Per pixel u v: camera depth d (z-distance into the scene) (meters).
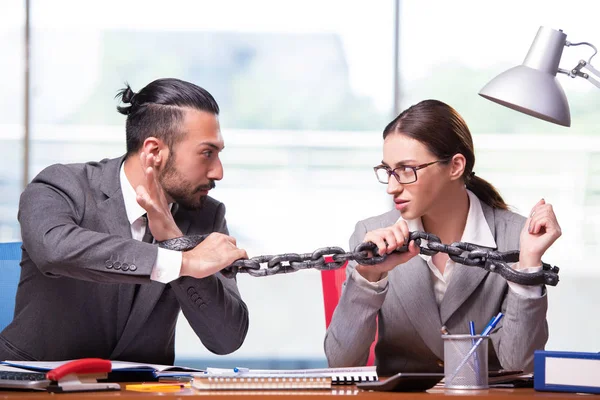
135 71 5.07
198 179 2.22
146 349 2.26
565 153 5.03
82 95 5.03
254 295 5.19
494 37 5.00
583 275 4.99
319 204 5.17
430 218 2.34
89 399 1.40
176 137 2.20
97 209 2.23
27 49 5.00
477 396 1.44
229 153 5.15
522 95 2.15
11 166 4.98
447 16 5.03
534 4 4.97
